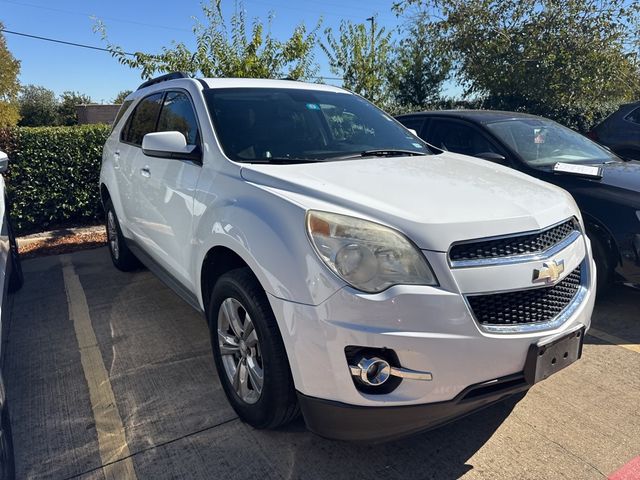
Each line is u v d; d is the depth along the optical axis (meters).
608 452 2.48
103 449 2.54
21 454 2.52
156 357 3.46
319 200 2.30
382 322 2.00
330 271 2.05
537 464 2.41
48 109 42.69
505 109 13.58
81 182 7.43
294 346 2.13
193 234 2.94
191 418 2.78
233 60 8.75
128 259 5.09
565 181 4.23
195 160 3.10
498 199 2.43
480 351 2.06
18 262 4.89
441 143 5.51
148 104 4.32
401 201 2.31
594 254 4.01
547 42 12.61
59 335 3.82
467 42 13.64
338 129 3.54
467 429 2.68
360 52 14.89
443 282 2.04
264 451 2.51
